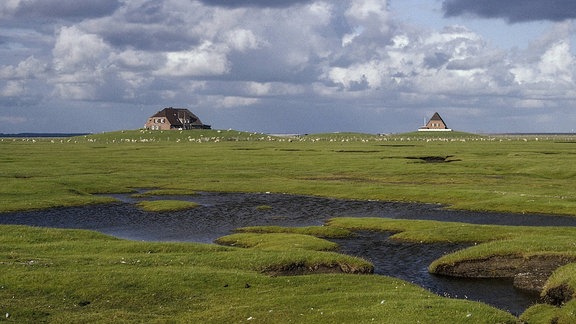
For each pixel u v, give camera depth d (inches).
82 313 1188.5
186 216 2775.6
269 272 1599.4
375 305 1232.2
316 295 1311.5
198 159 5880.9
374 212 2886.3
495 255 1739.7
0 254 1647.4
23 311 1172.5
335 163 5270.7
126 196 3491.6
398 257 1900.8
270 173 4623.5
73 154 6599.4
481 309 1188.5
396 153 6496.1
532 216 2672.2
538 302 1413.6
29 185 3548.2
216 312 1206.3
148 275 1428.4
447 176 4291.3
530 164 4830.2
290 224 2564.0
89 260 1599.4
